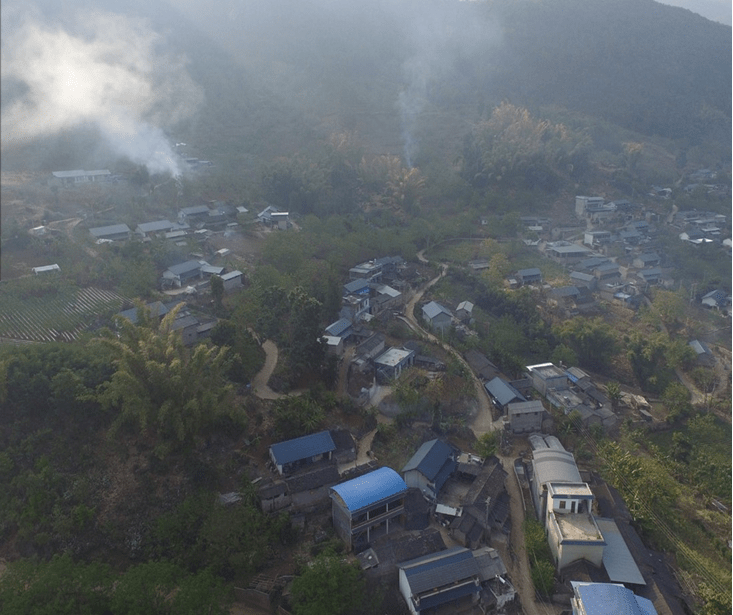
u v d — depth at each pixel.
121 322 40.12
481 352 61.56
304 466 39.50
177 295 62.19
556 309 76.44
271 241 75.75
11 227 59.59
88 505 34.91
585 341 66.12
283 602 30.75
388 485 35.66
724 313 80.31
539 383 56.09
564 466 39.50
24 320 51.47
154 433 38.44
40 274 57.53
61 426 38.88
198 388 37.97
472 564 32.12
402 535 35.91
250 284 65.69
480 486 38.84
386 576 32.38
